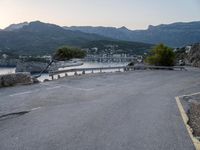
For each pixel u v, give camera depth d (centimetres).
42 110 1073
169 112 1062
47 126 831
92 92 1598
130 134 754
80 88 1769
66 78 2425
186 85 2120
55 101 1281
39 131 777
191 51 6812
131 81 2288
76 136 731
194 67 5409
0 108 1112
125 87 1875
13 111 1054
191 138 729
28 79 1958
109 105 1189
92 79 2375
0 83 1762
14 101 1270
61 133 758
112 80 2327
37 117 952
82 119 920
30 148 640
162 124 868
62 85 1906
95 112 1036
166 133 770
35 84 1936
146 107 1156
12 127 823
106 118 937
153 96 1500
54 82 2092
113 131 781
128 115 988
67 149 633
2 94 1472
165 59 4803
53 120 906
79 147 647
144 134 757
